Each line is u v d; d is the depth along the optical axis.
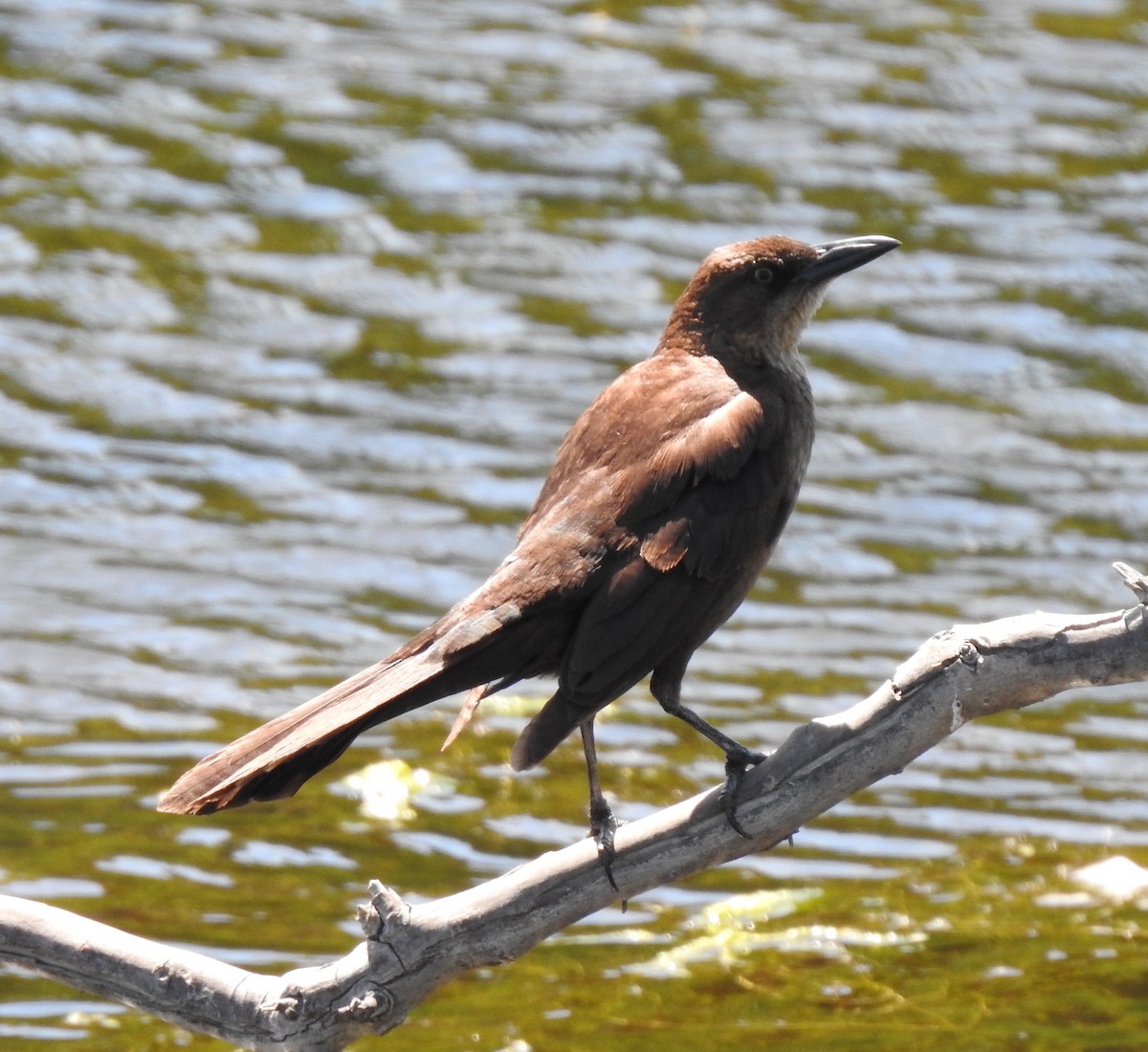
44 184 18.67
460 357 16.56
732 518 8.84
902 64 20.94
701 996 10.20
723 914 10.95
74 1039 9.88
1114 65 21.05
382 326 16.95
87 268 17.56
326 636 13.52
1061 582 14.17
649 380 9.26
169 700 12.80
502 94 20.16
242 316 17.08
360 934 10.57
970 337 16.95
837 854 11.52
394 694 8.08
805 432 9.39
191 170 18.91
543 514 8.87
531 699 13.26
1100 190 18.91
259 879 11.09
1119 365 16.66
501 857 11.37
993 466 15.51
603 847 7.87
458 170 18.95
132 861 11.19
